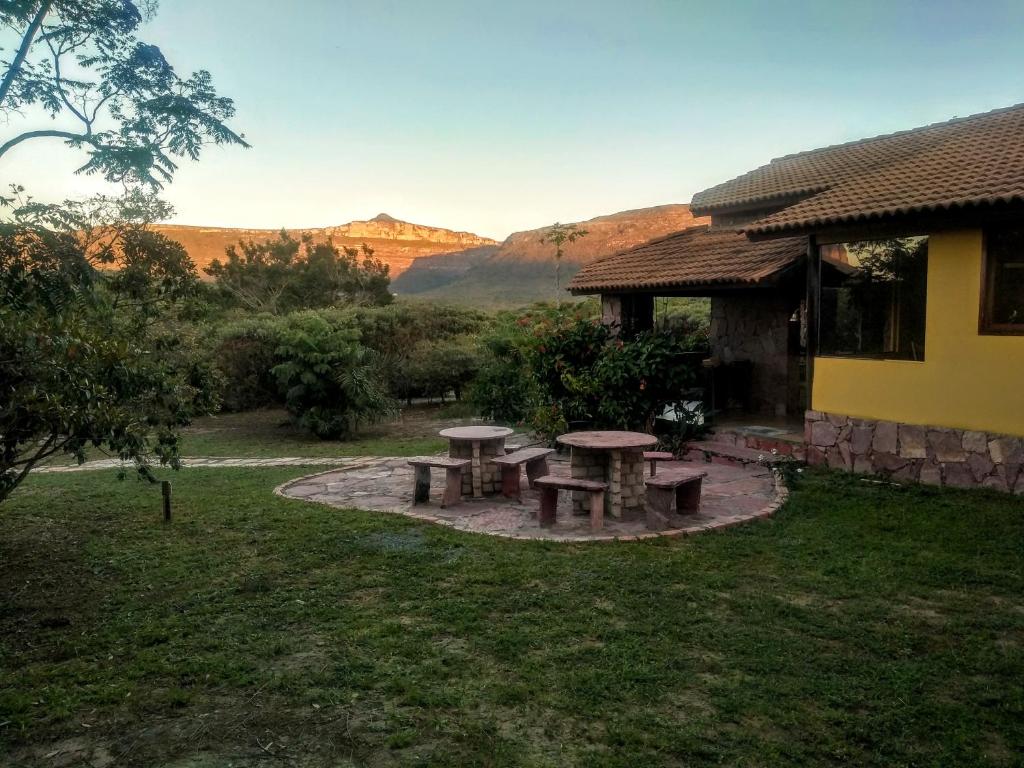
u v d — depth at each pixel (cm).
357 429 1844
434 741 331
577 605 491
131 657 426
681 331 1167
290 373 1716
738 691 370
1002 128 1016
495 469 841
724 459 999
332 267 4191
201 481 1109
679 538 648
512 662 407
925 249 826
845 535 644
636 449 771
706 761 312
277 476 1142
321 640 444
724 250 1220
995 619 458
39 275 603
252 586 541
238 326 2225
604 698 365
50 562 633
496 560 589
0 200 630
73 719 354
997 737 327
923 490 788
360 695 374
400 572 566
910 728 333
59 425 554
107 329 666
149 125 877
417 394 2456
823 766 307
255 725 348
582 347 1141
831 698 360
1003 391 755
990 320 768
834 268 930
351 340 1808
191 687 387
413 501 805
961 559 574
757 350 1268
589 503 739
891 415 860
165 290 763
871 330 891
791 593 511
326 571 578
